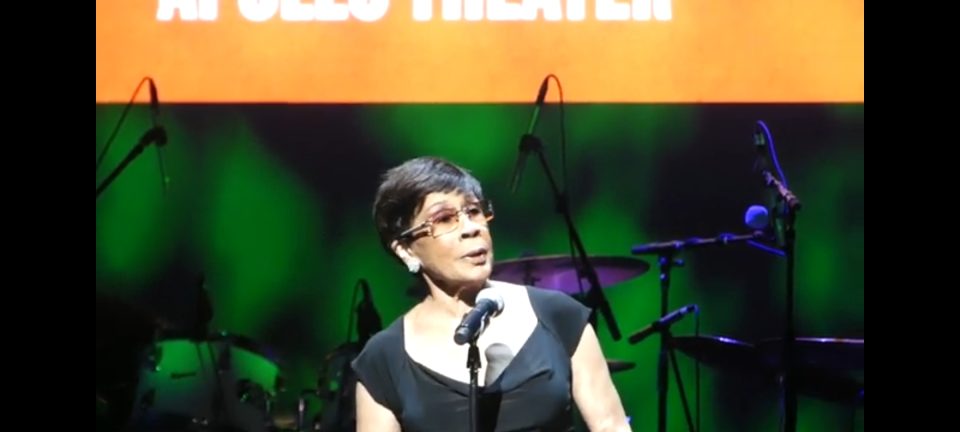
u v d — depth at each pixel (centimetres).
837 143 1076
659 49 1080
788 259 1067
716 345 1055
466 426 745
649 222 1086
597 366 770
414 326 779
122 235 1079
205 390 1080
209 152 1083
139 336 1077
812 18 1074
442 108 1083
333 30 1081
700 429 1098
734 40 1080
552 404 739
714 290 1089
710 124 1083
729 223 1083
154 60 1077
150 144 1079
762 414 1097
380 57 1082
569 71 1082
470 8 1083
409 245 774
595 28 1082
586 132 1085
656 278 1096
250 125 1083
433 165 771
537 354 746
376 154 1084
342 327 1093
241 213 1085
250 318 1090
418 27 1082
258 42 1081
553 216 1088
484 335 752
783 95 1077
